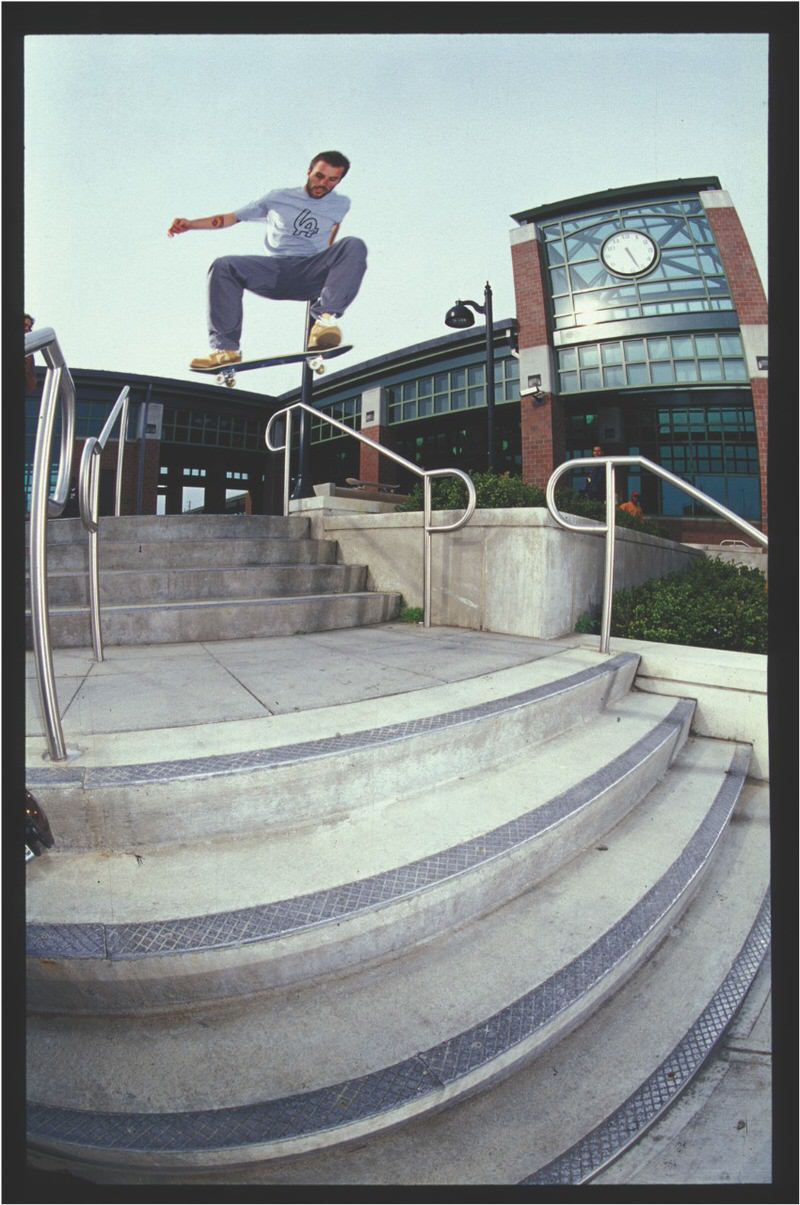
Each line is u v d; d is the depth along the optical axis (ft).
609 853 7.07
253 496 71.31
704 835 7.54
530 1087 4.50
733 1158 4.06
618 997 5.40
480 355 46.16
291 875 5.36
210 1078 4.10
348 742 6.64
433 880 5.35
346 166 26.48
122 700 8.13
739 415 44.50
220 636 12.77
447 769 7.36
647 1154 4.09
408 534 16.06
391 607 15.87
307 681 9.25
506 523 13.73
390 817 6.47
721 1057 4.91
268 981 4.75
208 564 15.99
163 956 4.42
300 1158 3.91
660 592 16.39
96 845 5.62
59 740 5.95
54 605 13.06
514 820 6.48
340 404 55.62
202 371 30.66
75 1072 4.13
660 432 45.88
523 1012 4.66
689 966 5.80
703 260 39.91
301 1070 4.17
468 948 5.38
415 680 9.44
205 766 5.88
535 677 9.78
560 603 13.87
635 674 11.83
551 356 42.47
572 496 20.61
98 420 54.24
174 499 64.54
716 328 39.34
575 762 8.16
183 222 25.81
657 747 8.87
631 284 40.70
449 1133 4.14
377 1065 4.21
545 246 42.93
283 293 29.17
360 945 5.01
